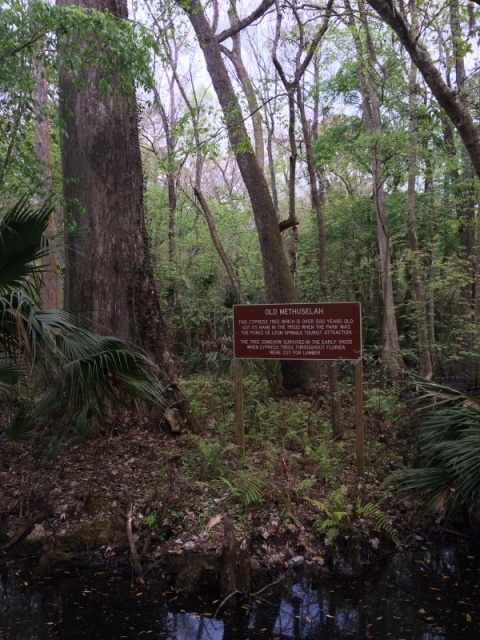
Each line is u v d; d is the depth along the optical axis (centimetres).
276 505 612
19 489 661
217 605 495
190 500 621
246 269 2322
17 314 472
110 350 552
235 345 737
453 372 1340
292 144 1076
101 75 839
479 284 1320
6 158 805
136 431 802
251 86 1281
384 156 1327
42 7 641
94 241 843
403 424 810
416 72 1377
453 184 1659
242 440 734
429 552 584
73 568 556
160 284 1878
